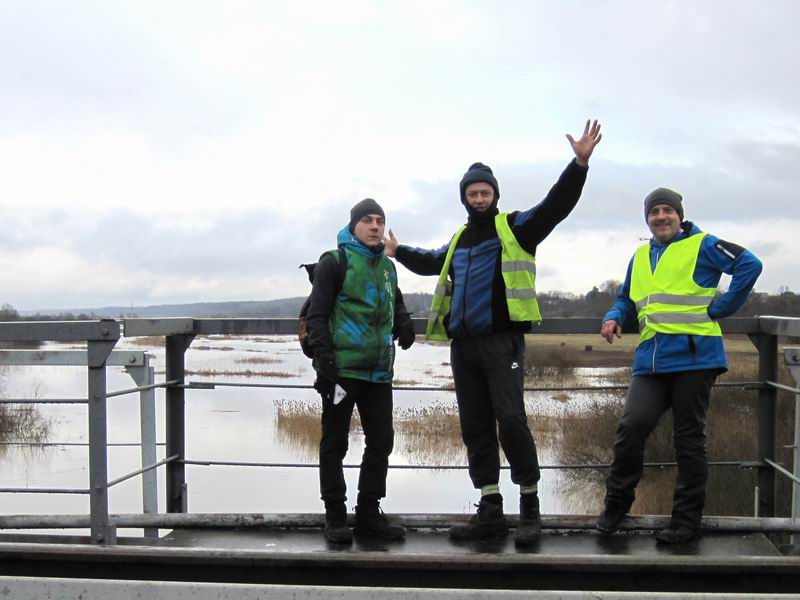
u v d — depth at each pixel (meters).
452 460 16.91
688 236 3.88
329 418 3.76
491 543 3.79
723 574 3.17
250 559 3.26
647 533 3.98
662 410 3.87
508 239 3.68
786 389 3.96
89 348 3.64
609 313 4.07
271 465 4.24
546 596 2.68
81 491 3.76
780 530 3.87
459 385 3.91
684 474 3.78
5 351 5.41
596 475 17.08
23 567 3.35
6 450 16.80
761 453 4.32
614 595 2.67
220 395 33.59
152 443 5.17
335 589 2.73
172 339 4.57
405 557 3.21
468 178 3.80
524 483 3.75
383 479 3.88
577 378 24.66
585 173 3.51
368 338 3.70
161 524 4.05
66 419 20.95
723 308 3.66
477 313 3.73
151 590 2.80
